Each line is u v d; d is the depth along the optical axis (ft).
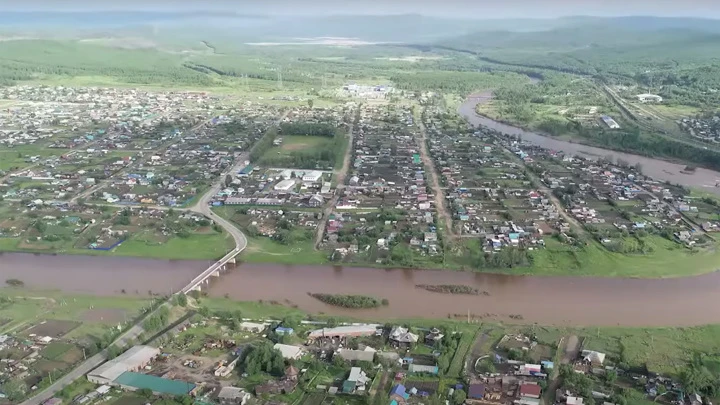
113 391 461.78
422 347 527.40
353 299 620.08
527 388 455.22
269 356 490.49
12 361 499.92
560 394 453.17
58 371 483.51
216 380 476.13
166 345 525.34
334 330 542.98
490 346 527.40
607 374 473.67
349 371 485.56
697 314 597.11
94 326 563.48
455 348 521.65
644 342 535.19
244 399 446.60
